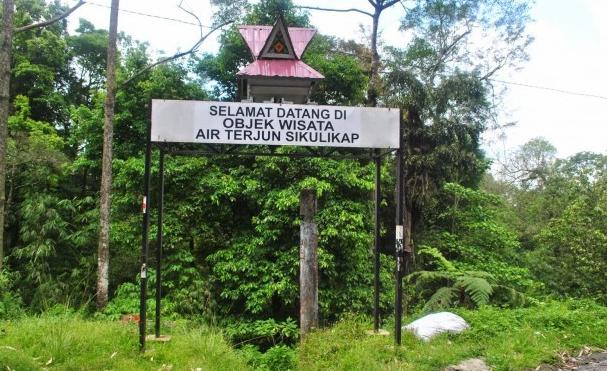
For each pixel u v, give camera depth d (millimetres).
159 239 7078
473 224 17859
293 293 12414
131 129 15766
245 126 6578
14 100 20828
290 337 11930
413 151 18859
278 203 12406
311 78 8336
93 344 6281
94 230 15797
